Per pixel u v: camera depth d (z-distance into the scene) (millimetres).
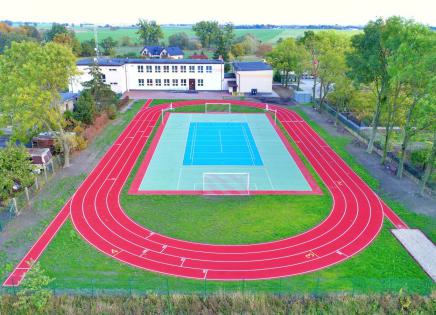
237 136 62969
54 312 26719
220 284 28922
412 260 31906
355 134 64375
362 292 28312
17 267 30281
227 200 41281
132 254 32219
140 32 187000
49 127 48531
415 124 45062
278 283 29078
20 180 39062
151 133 63812
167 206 39906
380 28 47406
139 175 47375
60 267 30406
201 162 51781
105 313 26609
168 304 27172
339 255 32406
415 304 27547
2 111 44500
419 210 39938
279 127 68375
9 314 26484
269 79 95188
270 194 42812
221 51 137375
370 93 66625
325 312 26719
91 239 34125
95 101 70375
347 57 53406
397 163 51438
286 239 34438
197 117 74000
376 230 36125
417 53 41688
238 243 33750
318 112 79125
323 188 44562
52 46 46094
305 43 100750
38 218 37281
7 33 174500
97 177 46625
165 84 98188
